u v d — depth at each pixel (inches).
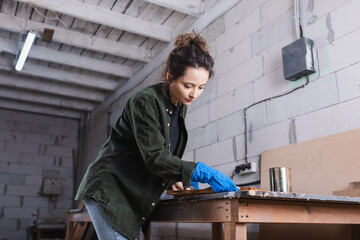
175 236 143.4
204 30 149.7
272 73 109.7
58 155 286.5
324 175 84.7
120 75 212.7
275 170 56.7
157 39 176.6
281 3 110.8
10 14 164.2
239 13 129.8
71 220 134.7
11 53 191.9
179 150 62.3
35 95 261.0
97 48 180.7
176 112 59.0
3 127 274.5
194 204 52.6
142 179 54.8
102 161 55.6
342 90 87.1
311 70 94.2
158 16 164.7
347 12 89.3
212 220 48.2
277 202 46.8
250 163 108.7
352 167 78.8
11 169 269.3
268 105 109.1
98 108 266.7
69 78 222.5
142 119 51.7
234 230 44.0
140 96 53.0
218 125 130.7
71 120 298.7
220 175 49.1
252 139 113.0
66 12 149.5
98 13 156.0
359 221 54.3
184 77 50.1
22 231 260.2
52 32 164.1
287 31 106.5
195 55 49.7
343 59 88.3
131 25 162.7
